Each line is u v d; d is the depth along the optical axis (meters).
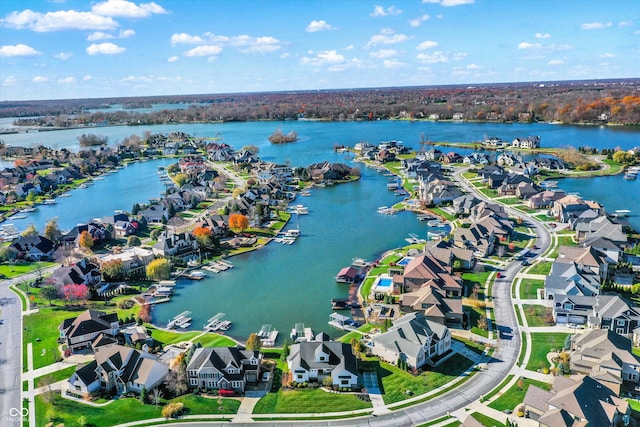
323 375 94.19
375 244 173.12
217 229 185.00
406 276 129.75
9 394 91.06
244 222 185.75
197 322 121.25
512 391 88.19
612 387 85.62
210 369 91.94
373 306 124.62
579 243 157.88
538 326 111.00
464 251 146.88
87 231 174.50
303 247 173.00
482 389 89.31
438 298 117.19
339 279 142.50
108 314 116.56
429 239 173.62
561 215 184.38
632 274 133.50
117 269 144.88
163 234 169.88
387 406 85.94
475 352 102.00
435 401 86.56
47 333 113.56
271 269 154.12
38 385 93.75
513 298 124.81
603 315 106.00
